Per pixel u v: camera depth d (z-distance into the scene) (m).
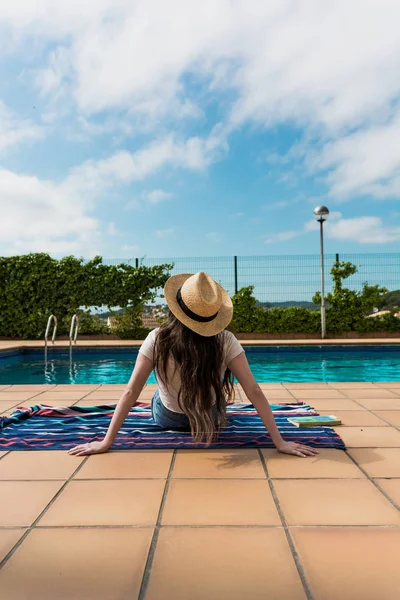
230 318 2.39
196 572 1.29
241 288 12.74
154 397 2.77
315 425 2.93
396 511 1.68
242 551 1.40
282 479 2.01
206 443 2.50
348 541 1.46
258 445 2.49
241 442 2.51
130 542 1.46
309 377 7.42
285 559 1.35
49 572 1.29
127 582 1.24
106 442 2.42
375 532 1.52
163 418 2.69
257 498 1.81
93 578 1.26
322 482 1.98
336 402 3.82
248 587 1.21
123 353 10.44
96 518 1.65
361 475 2.06
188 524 1.59
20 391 4.51
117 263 13.02
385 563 1.33
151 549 1.42
